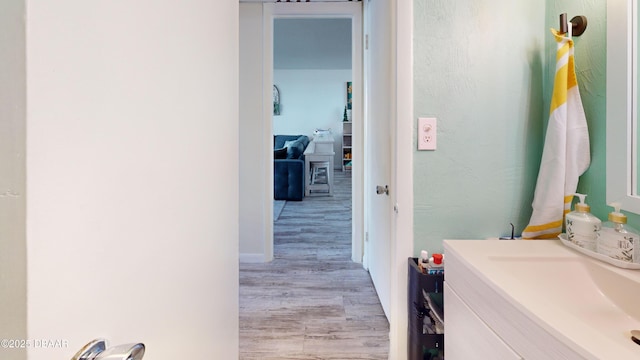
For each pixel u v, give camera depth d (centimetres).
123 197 44
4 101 30
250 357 160
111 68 41
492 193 132
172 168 58
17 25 30
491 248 100
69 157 35
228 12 92
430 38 129
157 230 53
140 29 47
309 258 299
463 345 93
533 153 132
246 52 287
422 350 123
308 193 616
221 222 87
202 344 73
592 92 109
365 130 272
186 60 63
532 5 130
